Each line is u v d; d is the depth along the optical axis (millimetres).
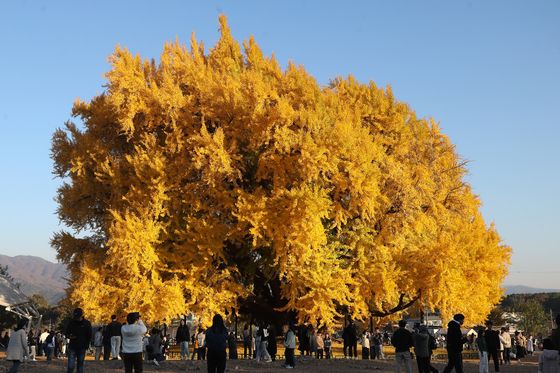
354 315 30469
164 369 18969
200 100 32938
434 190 34812
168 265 31594
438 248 31219
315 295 28734
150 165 30531
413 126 35688
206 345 11781
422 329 15820
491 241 41531
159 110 32406
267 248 32656
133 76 32656
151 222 29547
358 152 29750
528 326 89438
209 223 30672
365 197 29547
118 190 32156
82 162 33250
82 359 13750
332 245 30750
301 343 30578
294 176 30188
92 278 29062
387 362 23297
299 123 30344
